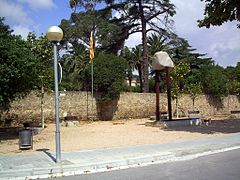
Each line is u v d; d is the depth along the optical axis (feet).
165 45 157.79
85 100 90.94
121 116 98.48
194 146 41.01
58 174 28.86
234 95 136.67
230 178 24.82
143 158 33.91
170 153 36.24
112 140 49.42
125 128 68.74
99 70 92.38
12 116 76.54
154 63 74.08
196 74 129.70
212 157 35.06
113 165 31.60
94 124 80.94
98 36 139.54
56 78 32.42
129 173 28.12
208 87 124.26
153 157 34.60
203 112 120.98
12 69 46.26
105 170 29.99
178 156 36.42
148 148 39.99
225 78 130.00
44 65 68.23
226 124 74.95
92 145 44.37
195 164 31.27
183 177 25.63
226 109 131.44
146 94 105.19
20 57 47.93
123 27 131.34
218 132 58.13
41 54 67.97
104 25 134.31
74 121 78.07
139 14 128.36
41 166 30.17
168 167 30.22
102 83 91.81
